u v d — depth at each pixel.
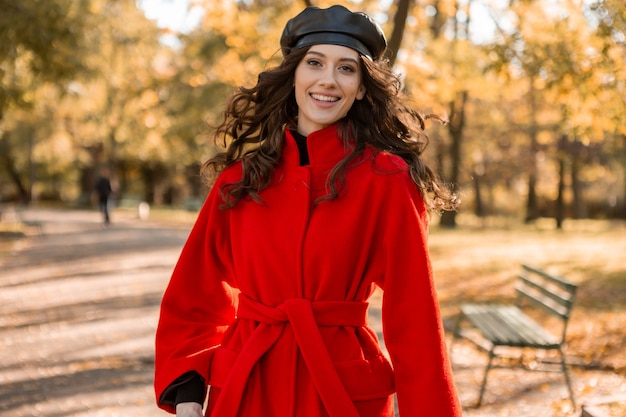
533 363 6.73
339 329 2.05
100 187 27.03
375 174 2.10
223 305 2.26
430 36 9.67
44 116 29.39
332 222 2.06
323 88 2.13
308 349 2.00
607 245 20.77
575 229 32.50
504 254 17.78
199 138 31.19
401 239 2.07
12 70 14.14
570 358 6.96
